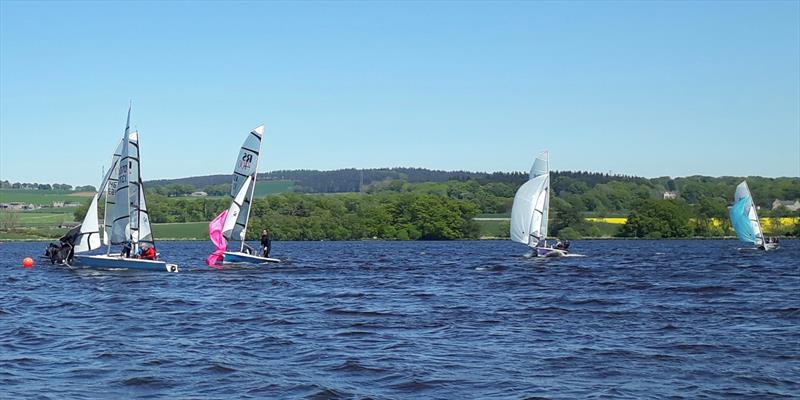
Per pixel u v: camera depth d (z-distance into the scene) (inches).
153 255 2329.0
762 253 4178.2
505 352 1003.9
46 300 1619.1
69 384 829.8
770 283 2050.9
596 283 2053.4
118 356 975.0
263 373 879.7
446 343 1071.0
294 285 1978.3
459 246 5625.0
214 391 802.8
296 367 912.9
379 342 1078.4
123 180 2235.5
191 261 3302.2
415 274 2442.2
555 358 964.0
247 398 777.6
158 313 1392.7
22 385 823.7
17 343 1072.8
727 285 1975.9
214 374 874.1
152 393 796.0
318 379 851.4
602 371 892.6
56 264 2906.0
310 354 989.8
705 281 2121.1
